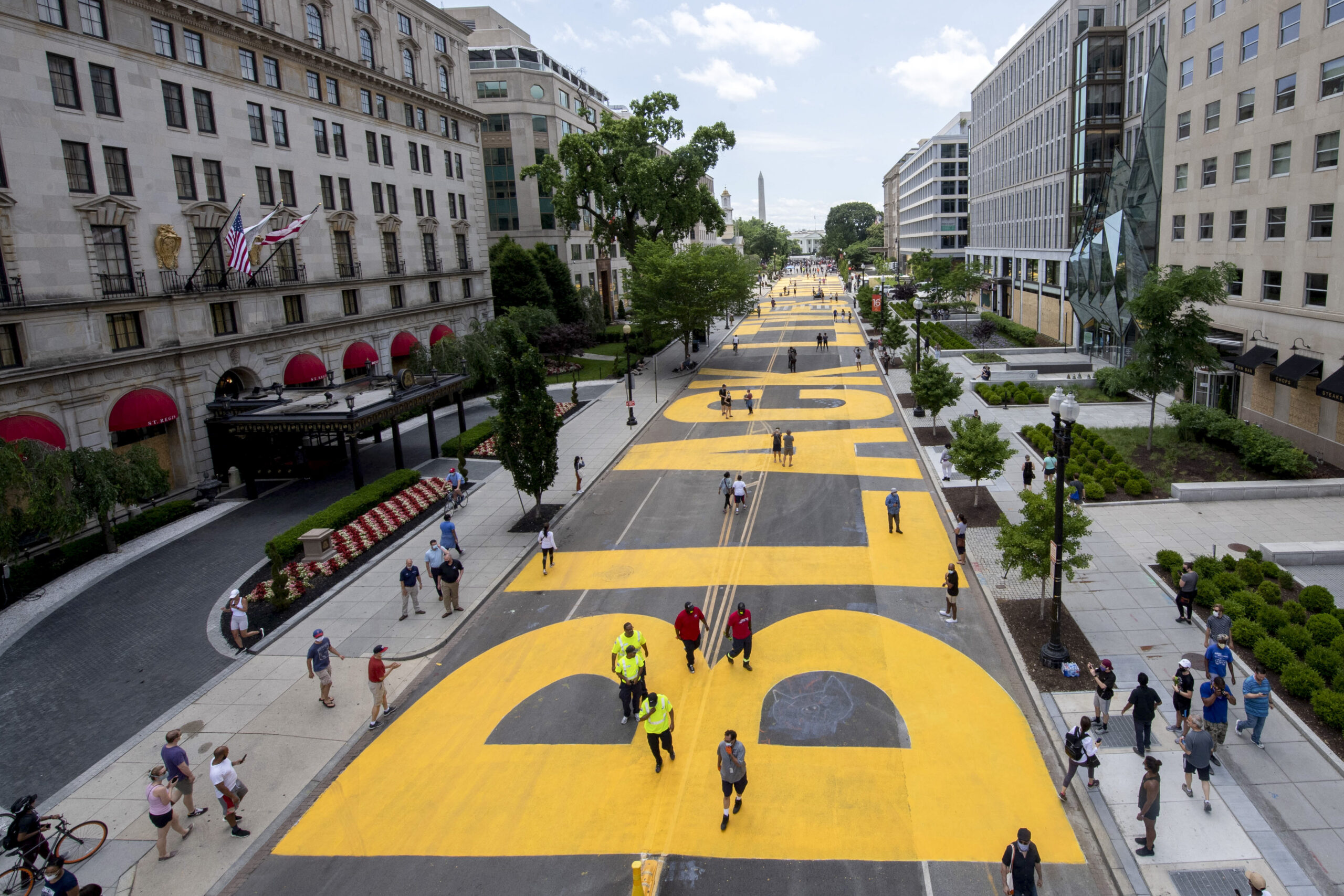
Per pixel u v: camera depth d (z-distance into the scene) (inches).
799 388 2041.1
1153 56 1823.3
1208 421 1254.3
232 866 515.8
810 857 494.9
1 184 1075.3
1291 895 438.9
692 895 469.7
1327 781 524.7
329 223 1743.4
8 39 1077.8
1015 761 577.0
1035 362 2123.5
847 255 7613.2
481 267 2396.7
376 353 1845.5
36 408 1100.5
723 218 2957.7
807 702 661.3
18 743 659.4
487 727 652.1
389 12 1958.7
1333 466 1157.1
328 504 1240.8
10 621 874.8
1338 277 1128.8
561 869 497.0
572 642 788.6
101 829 550.6
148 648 810.8
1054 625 682.2
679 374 2325.3
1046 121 2628.0
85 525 1101.7
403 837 533.0
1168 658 683.4
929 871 480.1
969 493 1154.7
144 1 1273.4
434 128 2158.0
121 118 1241.4
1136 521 999.6
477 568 980.6
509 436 1085.8
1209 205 1476.4
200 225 1389.0
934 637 760.3
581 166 2549.2
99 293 1202.6
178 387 1333.7
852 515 1102.4
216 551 1061.1
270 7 1561.3
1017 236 3009.4
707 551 1002.1
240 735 657.0
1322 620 669.3
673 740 620.1
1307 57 1188.5
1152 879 456.4
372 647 794.8
